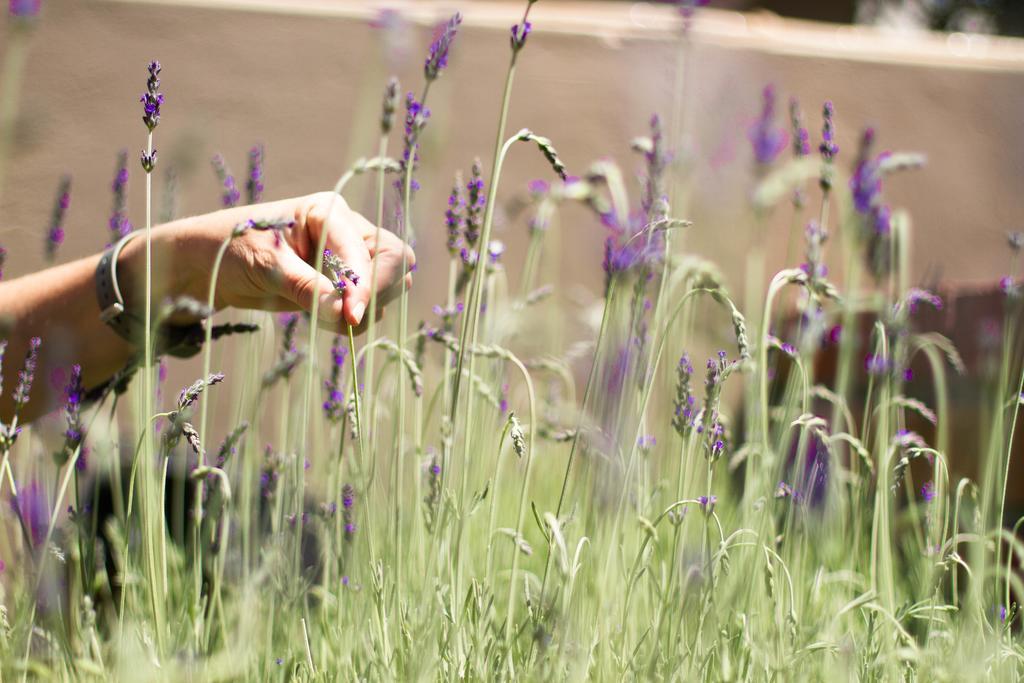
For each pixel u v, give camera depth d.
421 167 4.25
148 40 4.55
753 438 2.89
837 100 5.26
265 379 2.78
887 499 2.58
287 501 2.75
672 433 3.25
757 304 4.27
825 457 2.71
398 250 2.46
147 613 2.53
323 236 2.19
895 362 2.91
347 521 2.67
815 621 2.62
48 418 2.93
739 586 2.60
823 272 3.13
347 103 4.74
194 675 2.25
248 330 2.70
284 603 2.55
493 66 4.91
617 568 2.44
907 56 5.34
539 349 4.41
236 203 3.52
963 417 3.82
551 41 4.96
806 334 3.01
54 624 2.44
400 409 2.36
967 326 3.91
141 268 2.63
